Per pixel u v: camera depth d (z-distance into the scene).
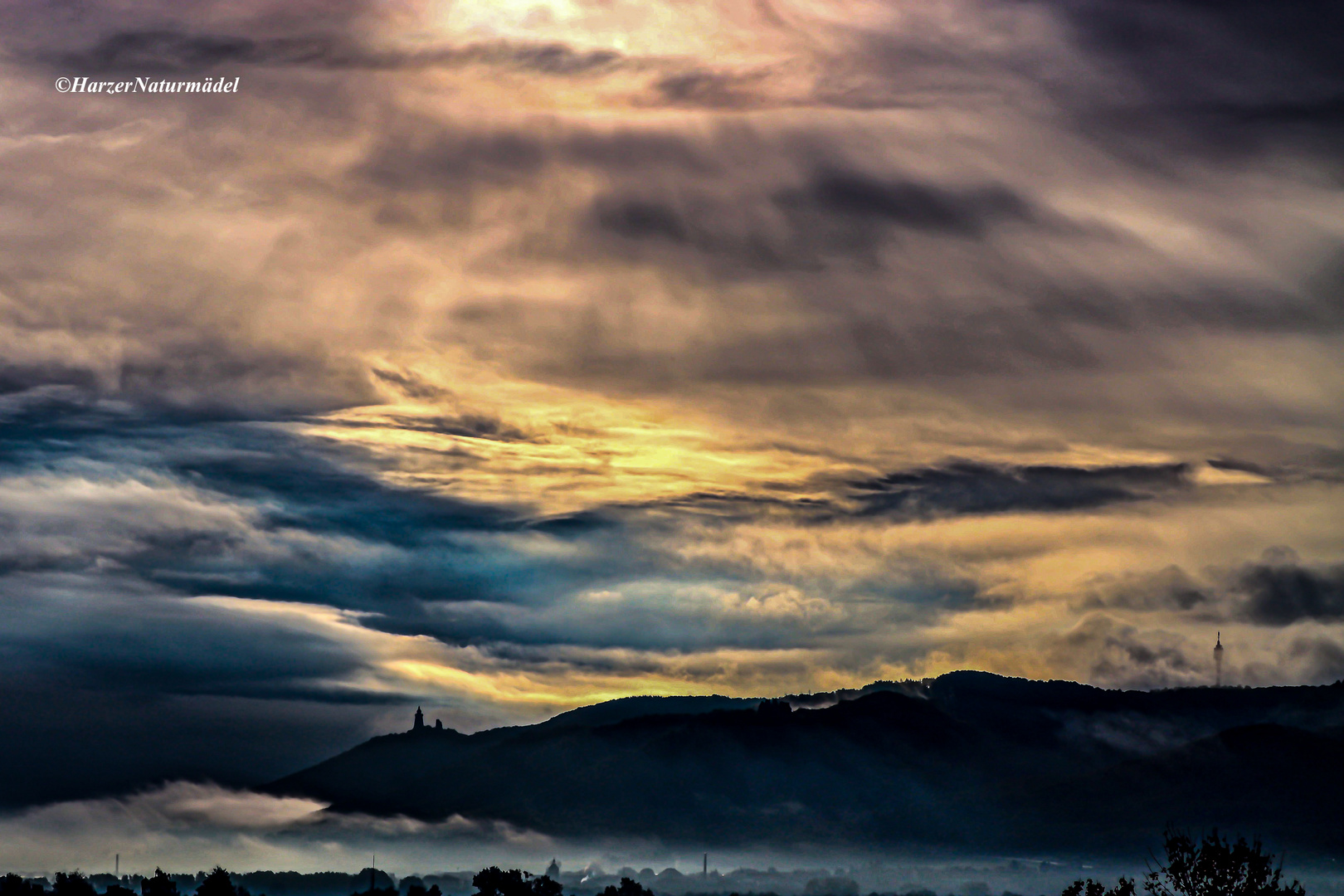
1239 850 58.62
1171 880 59.34
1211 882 58.34
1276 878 58.00
